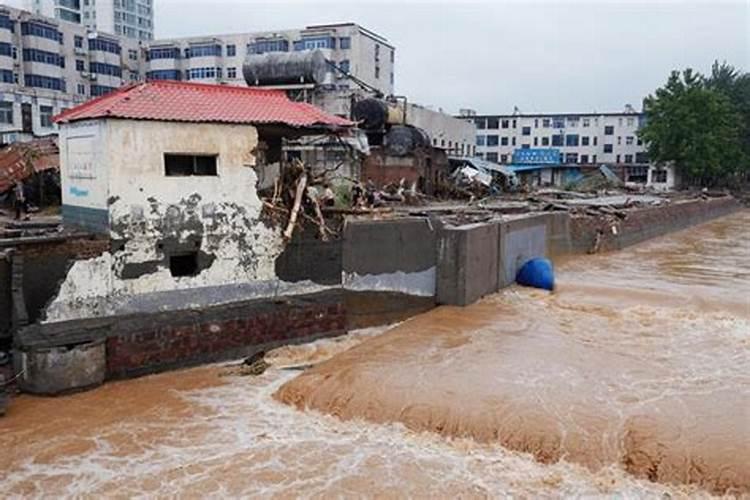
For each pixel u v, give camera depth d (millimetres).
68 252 14609
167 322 15367
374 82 68375
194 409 13719
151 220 15531
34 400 13711
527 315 20375
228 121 16250
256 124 16766
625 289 24359
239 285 17062
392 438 12648
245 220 16969
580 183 69125
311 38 66688
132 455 11797
